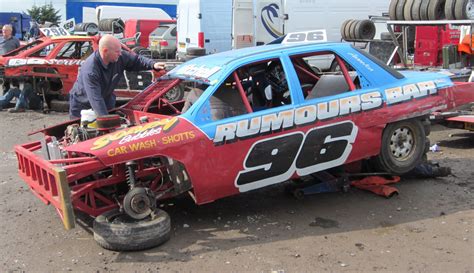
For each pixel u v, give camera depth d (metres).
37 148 5.17
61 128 5.56
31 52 11.76
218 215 4.98
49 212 5.16
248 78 5.52
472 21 8.51
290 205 5.26
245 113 4.73
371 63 5.34
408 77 5.59
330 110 4.92
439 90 5.58
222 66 4.77
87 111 5.11
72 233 4.61
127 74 11.88
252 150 4.60
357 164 5.65
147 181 4.68
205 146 4.42
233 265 3.91
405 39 10.67
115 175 4.51
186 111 4.59
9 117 11.09
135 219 4.30
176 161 4.36
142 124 4.60
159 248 4.23
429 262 3.91
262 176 4.73
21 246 4.34
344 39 14.15
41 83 11.77
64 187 3.93
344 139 5.02
